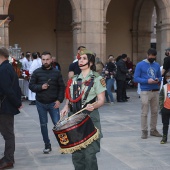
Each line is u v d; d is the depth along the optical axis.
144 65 8.48
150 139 8.52
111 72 14.60
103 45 17.91
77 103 5.18
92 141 4.85
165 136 8.07
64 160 6.88
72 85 5.31
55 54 22.77
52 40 22.67
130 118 11.43
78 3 17.56
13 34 21.94
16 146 7.96
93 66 5.41
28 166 6.52
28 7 22.11
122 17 23.58
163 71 10.75
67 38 22.73
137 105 14.42
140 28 23.66
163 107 8.02
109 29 23.45
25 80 15.81
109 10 23.34
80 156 5.13
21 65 14.90
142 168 6.36
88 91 5.16
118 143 8.15
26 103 15.27
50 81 7.23
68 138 4.74
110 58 14.77
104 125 10.27
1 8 16.67
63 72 22.83
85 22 17.62
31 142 8.31
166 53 11.08
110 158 6.98
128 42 23.81
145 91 8.46
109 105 14.45
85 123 4.81
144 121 8.52
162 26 18.72
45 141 7.36
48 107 7.29
